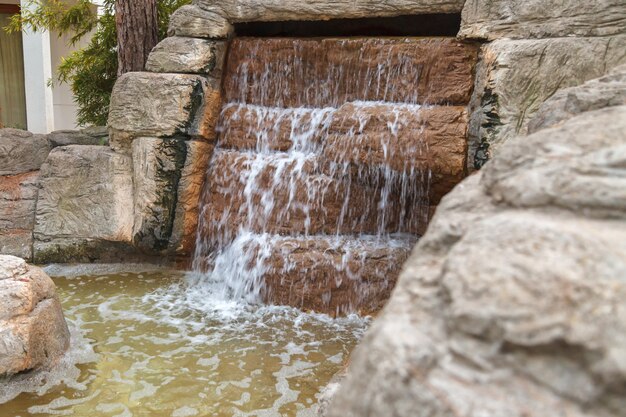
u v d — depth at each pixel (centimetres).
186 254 643
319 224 574
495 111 490
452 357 139
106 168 638
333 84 614
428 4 564
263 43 641
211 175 633
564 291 133
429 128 522
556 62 473
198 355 428
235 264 573
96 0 1074
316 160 574
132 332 467
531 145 197
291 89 636
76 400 357
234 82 661
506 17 509
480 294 142
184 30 645
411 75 567
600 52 462
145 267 647
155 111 620
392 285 525
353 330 484
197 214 635
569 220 162
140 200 629
